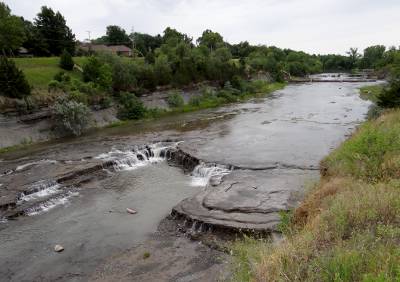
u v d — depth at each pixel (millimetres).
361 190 11586
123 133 40844
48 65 58594
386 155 14812
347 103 54594
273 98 67500
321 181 17625
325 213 10555
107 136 39625
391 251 7051
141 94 56406
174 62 70938
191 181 24891
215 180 22766
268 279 7410
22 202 21656
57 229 18453
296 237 9898
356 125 36688
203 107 59719
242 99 68500
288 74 124062
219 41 130750
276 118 44062
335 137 31750
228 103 63938
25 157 32000
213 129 39562
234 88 73500
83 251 16094
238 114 49625
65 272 14523
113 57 56062
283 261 7812
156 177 26141
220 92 67500
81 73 57688
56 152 33062
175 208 18750
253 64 107188
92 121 45844
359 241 7852
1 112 38094
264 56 127000
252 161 25656
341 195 11938
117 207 20828
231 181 21875
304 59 166375
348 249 7586
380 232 7855
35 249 16516
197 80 69875
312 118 42500
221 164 25547
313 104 55406
